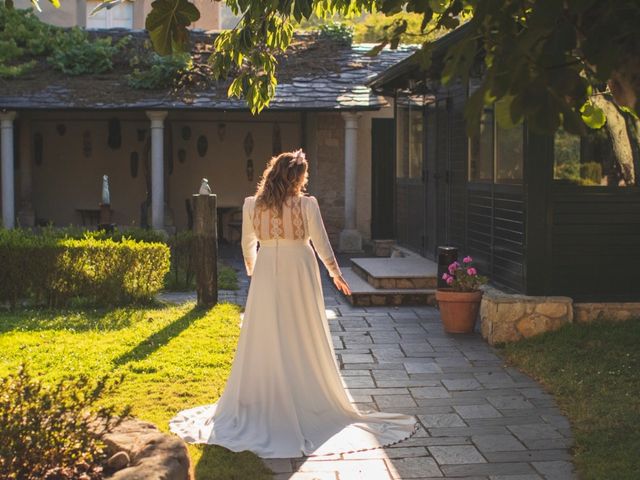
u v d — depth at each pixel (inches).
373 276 429.1
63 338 317.1
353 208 644.7
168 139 727.1
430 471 193.5
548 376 269.7
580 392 250.4
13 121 637.3
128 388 251.4
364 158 695.1
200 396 245.6
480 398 253.3
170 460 133.3
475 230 411.2
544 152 332.2
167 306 398.6
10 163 622.8
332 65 683.4
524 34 98.7
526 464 198.1
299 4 208.1
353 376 279.6
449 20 125.3
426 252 512.1
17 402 139.1
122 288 396.8
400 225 585.0
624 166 334.6
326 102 622.5
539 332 315.9
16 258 386.9
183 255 463.5
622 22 98.8
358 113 655.1
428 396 255.9
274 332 219.3
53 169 732.7
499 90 96.5
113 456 138.6
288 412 216.4
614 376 260.8
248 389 220.1
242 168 737.6
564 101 95.0
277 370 218.5
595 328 310.7
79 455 135.9
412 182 545.6
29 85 643.5
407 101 559.5
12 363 274.2
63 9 828.0
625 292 338.0
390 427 222.4
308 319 222.5
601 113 138.9
